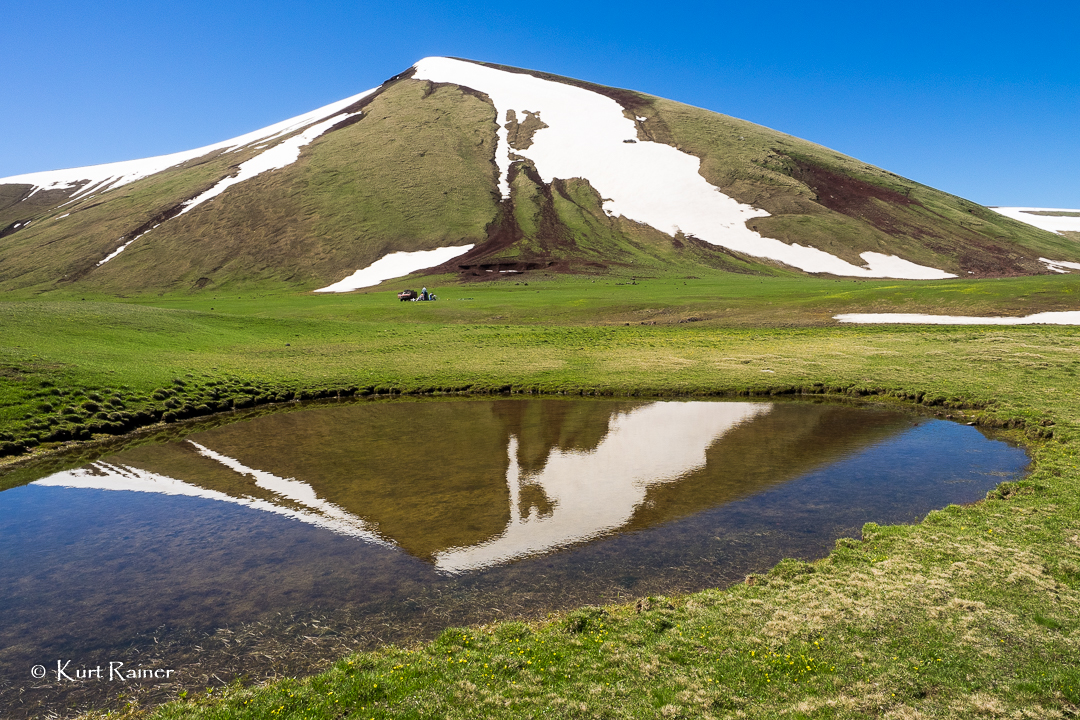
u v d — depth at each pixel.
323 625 14.11
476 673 11.76
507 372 47.84
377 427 33.97
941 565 15.84
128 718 11.04
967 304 66.62
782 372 45.16
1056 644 12.00
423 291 91.56
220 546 18.47
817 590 14.81
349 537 19.03
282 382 44.53
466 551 17.94
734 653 12.27
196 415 36.84
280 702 10.98
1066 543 16.72
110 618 14.55
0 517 21.02
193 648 13.28
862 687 10.98
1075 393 34.59
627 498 22.17
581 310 79.19
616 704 10.80
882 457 26.69
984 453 26.91
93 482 24.59
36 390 33.75
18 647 13.42
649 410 37.62
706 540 18.48
